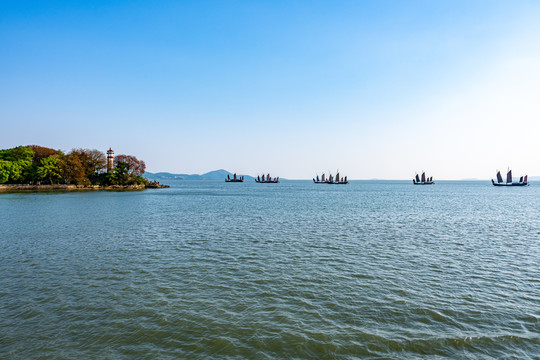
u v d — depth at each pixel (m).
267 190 181.25
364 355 10.98
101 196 101.12
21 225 38.25
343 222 43.03
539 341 11.91
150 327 12.77
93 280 18.27
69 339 11.80
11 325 12.78
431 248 27.08
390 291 16.88
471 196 118.44
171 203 77.12
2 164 116.12
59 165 133.12
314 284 17.89
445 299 15.83
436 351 11.22
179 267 21.00
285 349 11.29
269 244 28.38
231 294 16.31
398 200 92.44
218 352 11.08
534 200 93.75
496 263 22.39
